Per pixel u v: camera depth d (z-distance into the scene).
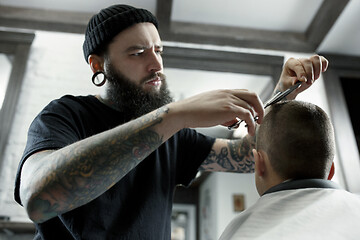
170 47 2.79
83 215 0.84
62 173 0.62
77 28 2.74
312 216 0.68
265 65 2.87
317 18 2.70
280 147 0.80
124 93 1.06
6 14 2.66
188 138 1.19
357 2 2.41
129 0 2.66
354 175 2.50
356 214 0.67
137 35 1.07
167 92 1.10
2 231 2.18
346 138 2.63
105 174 0.64
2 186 2.25
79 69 2.73
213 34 2.79
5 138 2.34
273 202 0.74
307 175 0.79
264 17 2.79
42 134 0.78
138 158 0.67
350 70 2.93
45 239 0.83
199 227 6.26
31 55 2.70
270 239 0.66
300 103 0.85
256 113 0.75
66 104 0.98
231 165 1.17
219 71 2.80
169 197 1.05
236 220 0.80
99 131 1.00
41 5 2.71
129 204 0.93
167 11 2.65
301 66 0.90
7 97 2.45
